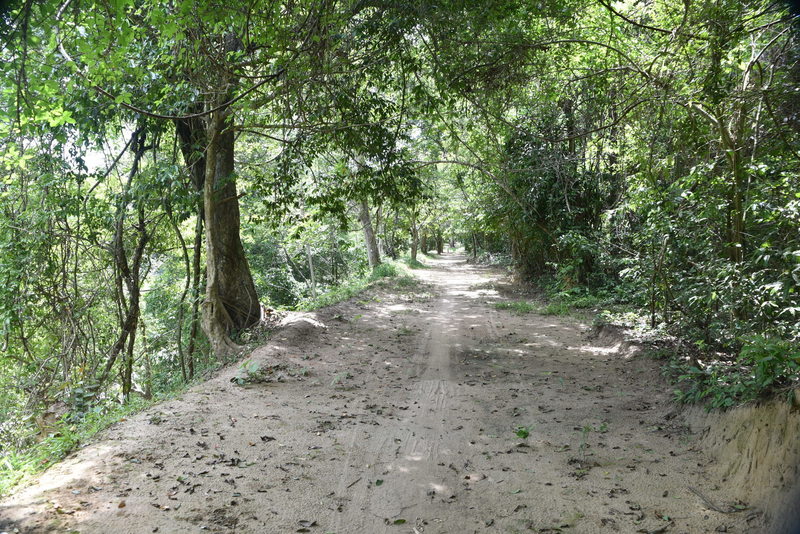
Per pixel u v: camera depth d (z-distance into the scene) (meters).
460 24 8.38
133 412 7.00
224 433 6.08
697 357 7.78
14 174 11.99
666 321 9.45
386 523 4.20
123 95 6.28
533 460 5.32
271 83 8.36
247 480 4.89
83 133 11.02
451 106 10.12
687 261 8.68
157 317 18.14
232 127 10.25
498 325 13.51
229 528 4.05
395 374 9.08
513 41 9.07
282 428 6.32
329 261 32.03
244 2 5.88
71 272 13.77
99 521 4.02
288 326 11.96
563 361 9.53
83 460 5.17
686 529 3.91
